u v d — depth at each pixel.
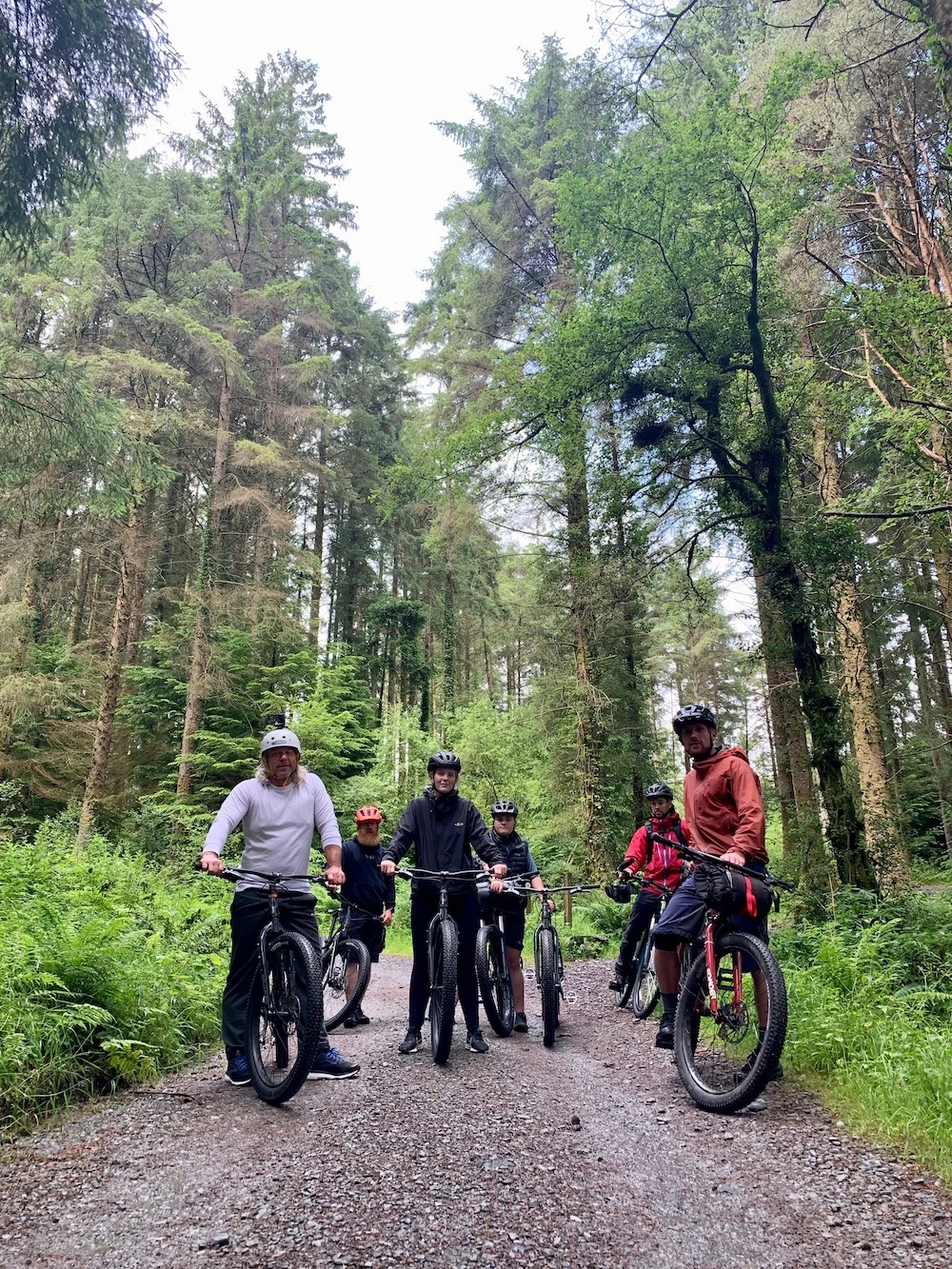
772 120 9.63
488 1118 3.54
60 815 18.91
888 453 11.30
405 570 34.25
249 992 4.21
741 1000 4.03
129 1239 2.38
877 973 5.45
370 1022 6.60
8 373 10.28
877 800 13.58
